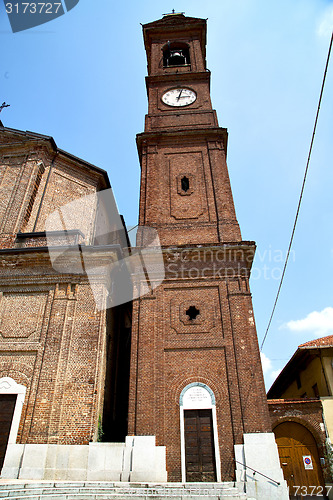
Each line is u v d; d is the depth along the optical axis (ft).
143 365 47.70
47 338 49.42
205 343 49.19
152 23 98.84
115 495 33.83
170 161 70.54
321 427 54.44
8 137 74.64
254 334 49.19
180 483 39.09
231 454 42.39
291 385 83.61
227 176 67.05
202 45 99.25
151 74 89.25
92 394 45.60
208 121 76.84
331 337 64.64
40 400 45.27
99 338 49.21
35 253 55.16
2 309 52.49
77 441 43.04
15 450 42.50
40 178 68.13
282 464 53.83
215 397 45.75
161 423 44.34
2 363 48.34
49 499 31.55
